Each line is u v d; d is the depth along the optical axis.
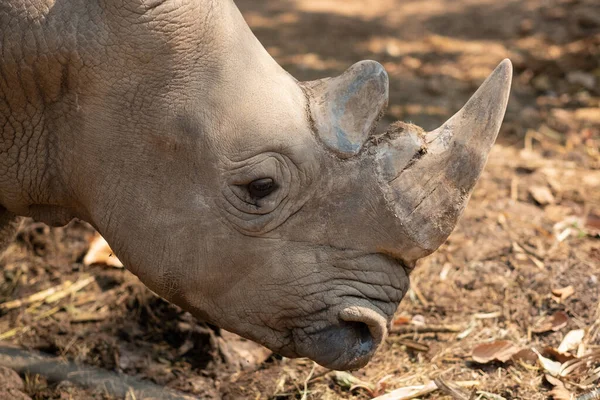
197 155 6.55
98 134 6.60
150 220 6.70
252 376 8.46
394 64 16.45
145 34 6.38
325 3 20.55
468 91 15.06
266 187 6.61
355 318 6.67
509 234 10.41
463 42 17.50
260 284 6.78
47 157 6.86
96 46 6.41
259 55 6.73
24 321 9.43
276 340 6.98
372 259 6.70
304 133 6.59
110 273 10.17
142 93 6.48
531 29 17.91
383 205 6.53
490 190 11.49
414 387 7.96
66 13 6.43
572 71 15.45
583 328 8.69
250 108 6.55
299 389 8.20
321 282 6.72
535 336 8.70
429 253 6.64
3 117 6.71
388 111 14.02
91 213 6.92
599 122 13.48
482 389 8.00
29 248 10.66
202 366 8.65
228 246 6.70
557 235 10.36
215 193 6.62
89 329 9.24
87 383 8.44
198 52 6.48
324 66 16.16
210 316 6.98
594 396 7.60
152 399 8.17
